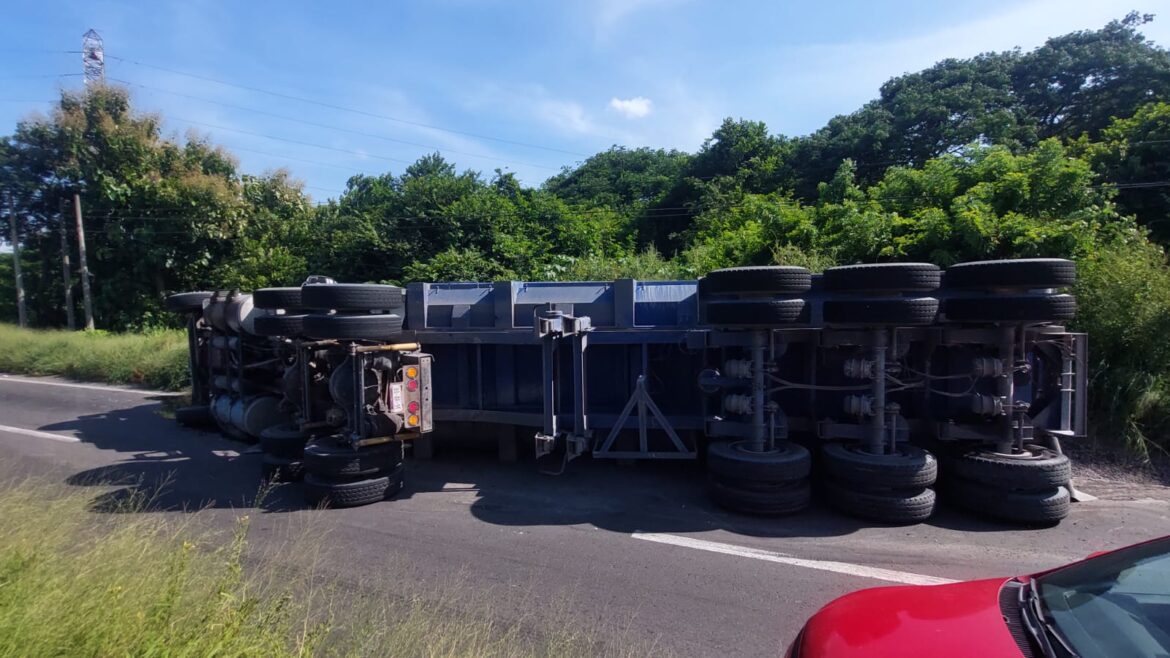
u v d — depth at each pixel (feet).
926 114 84.02
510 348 25.27
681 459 25.09
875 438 19.70
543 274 56.39
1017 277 18.40
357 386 20.88
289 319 23.39
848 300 19.06
